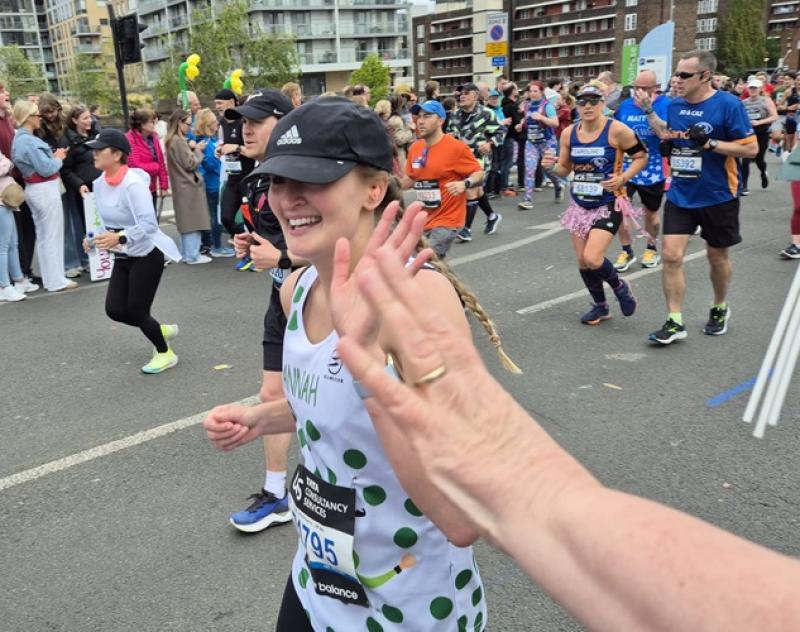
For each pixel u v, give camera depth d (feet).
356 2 287.07
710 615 1.64
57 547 10.17
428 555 4.51
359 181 4.68
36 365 17.84
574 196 18.71
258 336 19.47
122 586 9.29
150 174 29.45
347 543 4.56
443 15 386.52
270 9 273.33
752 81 40.37
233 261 28.91
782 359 2.75
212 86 192.34
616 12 311.47
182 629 8.47
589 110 17.87
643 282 23.27
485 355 17.08
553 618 8.39
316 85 292.81
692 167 16.51
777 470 11.46
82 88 278.67
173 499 11.32
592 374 15.75
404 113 42.73
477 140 30.07
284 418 5.96
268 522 10.39
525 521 1.94
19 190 23.86
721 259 17.28
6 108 24.45
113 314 16.58
